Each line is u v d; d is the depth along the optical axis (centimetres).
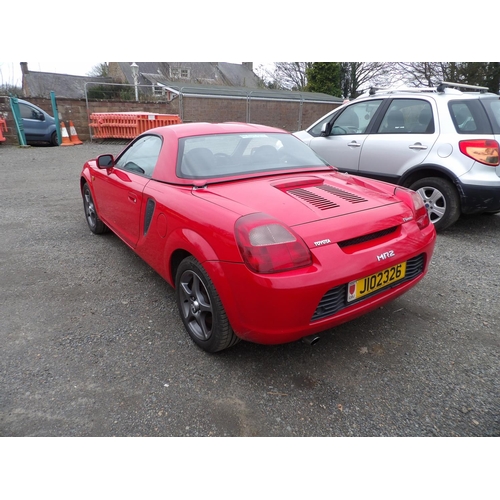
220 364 259
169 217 275
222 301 231
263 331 220
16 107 1393
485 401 228
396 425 212
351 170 573
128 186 350
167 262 287
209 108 2023
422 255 272
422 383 242
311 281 211
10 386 238
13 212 623
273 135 359
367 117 565
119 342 281
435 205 495
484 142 451
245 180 293
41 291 356
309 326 221
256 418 217
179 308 287
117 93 2081
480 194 456
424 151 491
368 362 260
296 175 311
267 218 220
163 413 219
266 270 209
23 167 1055
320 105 2356
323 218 235
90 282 374
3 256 438
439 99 492
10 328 298
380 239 248
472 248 461
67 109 1636
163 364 258
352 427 211
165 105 1914
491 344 279
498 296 346
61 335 289
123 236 385
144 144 369
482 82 2481
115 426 211
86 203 514
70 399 228
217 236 228
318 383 242
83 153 1324
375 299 245
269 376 248
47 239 495
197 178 288
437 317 313
